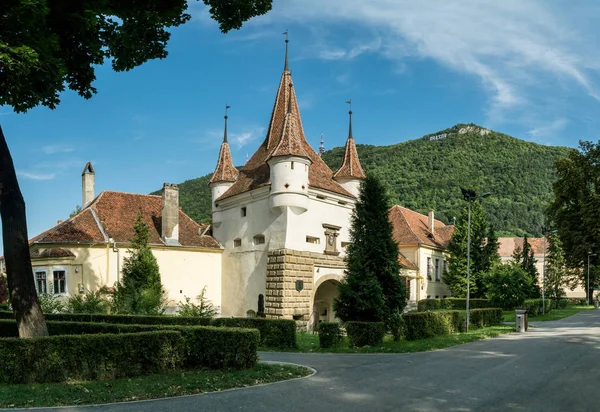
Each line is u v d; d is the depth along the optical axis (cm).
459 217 5666
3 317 2653
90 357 1309
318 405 1014
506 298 4381
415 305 5112
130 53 1764
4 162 1636
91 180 4481
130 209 4081
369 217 2402
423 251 5441
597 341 2192
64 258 3475
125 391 1128
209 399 1065
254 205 3897
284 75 4400
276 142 4181
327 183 4016
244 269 3922
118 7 1596
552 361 1602
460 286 5431
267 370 1412
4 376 1263
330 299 4200
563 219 6084
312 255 3684
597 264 6228
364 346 2102
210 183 4406
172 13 1677
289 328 2166
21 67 1209
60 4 1391
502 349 1933
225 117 4597
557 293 6247
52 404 1023
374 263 2347
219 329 1498
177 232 4009
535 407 1014
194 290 4006
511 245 9150
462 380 1284
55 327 1930
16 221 1630
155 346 1402
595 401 1063
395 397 1090
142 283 3275
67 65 1590
